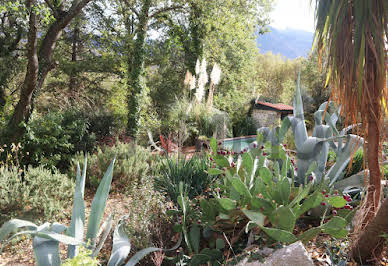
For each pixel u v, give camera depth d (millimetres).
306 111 12828
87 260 1854
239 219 2977
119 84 12398
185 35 12281
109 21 13414
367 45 2033
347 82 2166
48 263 2066
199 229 2973
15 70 10039
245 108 11789
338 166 3777
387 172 3602
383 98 2283
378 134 2318
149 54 13859
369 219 2445
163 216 3230
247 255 2334
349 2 2080
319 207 3139
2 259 3016
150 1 10094
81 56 13734
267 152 3477
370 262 2242
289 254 2090
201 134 8023
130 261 2443
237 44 14477
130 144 6680
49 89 12461
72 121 7340
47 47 7590
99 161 5508
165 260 2789
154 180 4496
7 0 6102
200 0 10945
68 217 3967
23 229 3355
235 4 11414
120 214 3924
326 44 2342
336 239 2596
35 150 6266
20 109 6477
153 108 13258
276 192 2695
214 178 4500
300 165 3900
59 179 4344
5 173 3961
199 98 8234
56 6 7832
